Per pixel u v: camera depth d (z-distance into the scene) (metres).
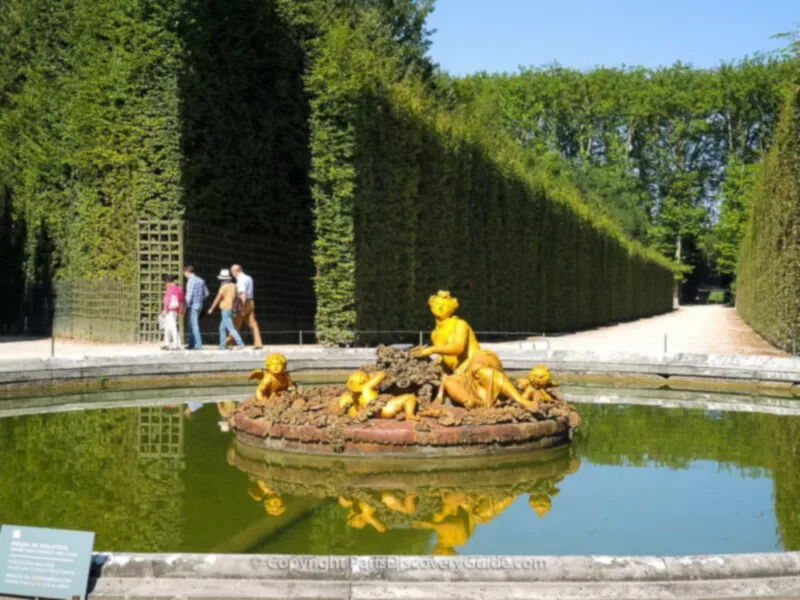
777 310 20.45
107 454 7.37
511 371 15.02
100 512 5.39
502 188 26.31
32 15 24.00
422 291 21.44
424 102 22.09
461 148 23.56
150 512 5.41
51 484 6.19
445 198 22.31
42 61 23.33
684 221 69.94
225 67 20.05
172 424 9.09
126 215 18.59
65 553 3.96
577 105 70.56
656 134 71.31
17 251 23.98
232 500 5.73
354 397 7.35
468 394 7.46
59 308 21.41
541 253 29.84
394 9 40.25
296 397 7.90
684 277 74.25
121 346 17.67
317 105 18.27
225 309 16.58
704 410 10.55
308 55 19.31
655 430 8.81
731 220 63.88
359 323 18.62
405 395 7.30
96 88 18.69
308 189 23.36
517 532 5.01
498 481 6.40
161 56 18.31
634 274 48.31
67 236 21.23
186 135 18.56
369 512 5.46
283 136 22.52
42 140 22.34
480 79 72.69
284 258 22.44
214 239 19.33
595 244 38.00
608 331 31.64
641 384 13.91
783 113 20.69
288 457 7.18
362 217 18.64
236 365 14.36
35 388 12.42
